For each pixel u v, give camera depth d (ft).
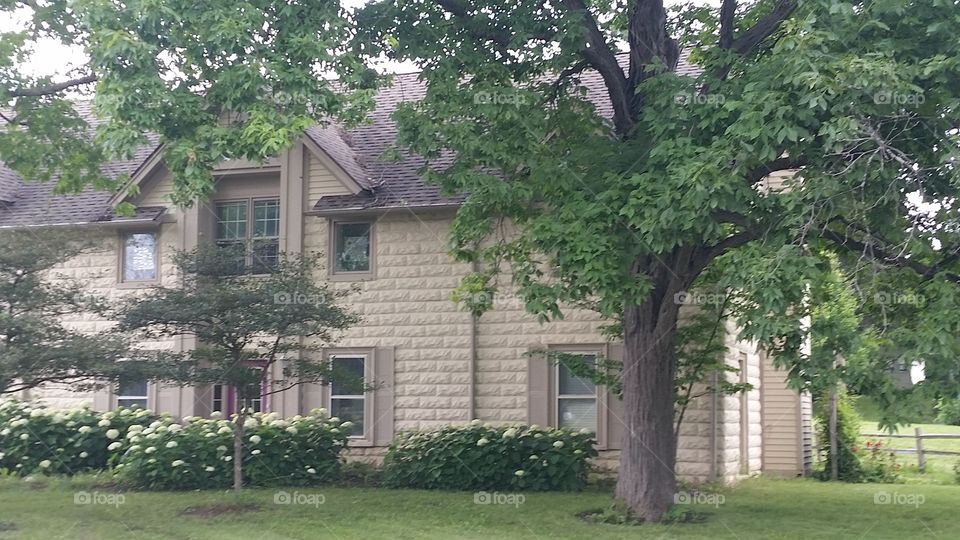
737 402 58.75
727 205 32.68
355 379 44.88
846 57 31.71
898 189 33.17
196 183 34.27
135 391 62.54
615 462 54.60
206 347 44.98
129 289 61.31
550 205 38.78
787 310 33.53
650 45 42.19
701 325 46.42
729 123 35.42
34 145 46.52
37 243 37.24
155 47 34.58
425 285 58.59
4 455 55.21
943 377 30.12
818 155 32.96
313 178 60.44
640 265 41.16
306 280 42.01
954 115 32.01
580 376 46.80
